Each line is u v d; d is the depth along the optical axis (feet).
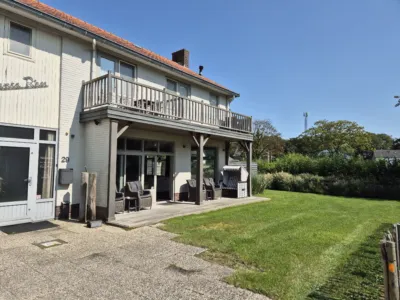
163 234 20.90
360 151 111.86
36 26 24.88
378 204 40.91
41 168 25.58
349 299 10.99
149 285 12.21
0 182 22.93
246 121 46.24
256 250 17.13
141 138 34.17
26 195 24.50
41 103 25.39
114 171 25.21
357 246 18.33
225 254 16.44
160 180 38.70
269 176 64.85
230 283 12.43
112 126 25.29
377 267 14.49
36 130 25.05
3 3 21.56
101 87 26.16
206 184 40.81
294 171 69.05
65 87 27.12
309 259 15.61
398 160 54.90
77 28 26.43
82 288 11.85
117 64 32.30
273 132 116.37
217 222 25.22
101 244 18.31
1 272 13.53
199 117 37.04
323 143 120.16
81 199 25.85
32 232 21.31
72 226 23.39
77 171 27.89
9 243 18.43
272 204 37.96
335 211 33.06
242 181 44.37
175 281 12.65
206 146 46.50
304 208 34.81
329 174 63.00
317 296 11.21
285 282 12.50
